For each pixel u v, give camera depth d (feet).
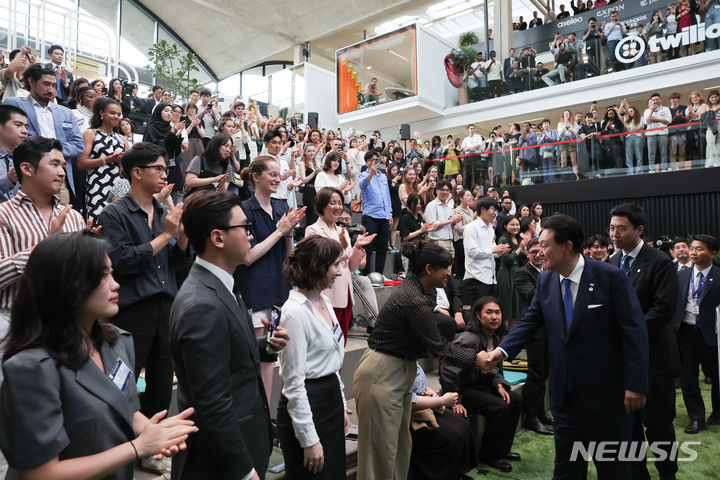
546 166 29.48
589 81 35.32
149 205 7.35
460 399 10.70
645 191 26.48
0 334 5.26
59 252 3.53
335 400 6.53
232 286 4.94
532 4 56.34
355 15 53.16
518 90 38.68
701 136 25.04
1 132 7.89
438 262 7.64
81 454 3.39
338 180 16.52
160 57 33.73
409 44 40.14
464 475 9.70
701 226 25.07
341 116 43.80
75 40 29.73
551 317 7.29
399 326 7.59
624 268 9.32
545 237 7.15
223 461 4.21
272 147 13.21
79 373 3.51
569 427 7.06
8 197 7.58
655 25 32.86
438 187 19.84
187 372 4.28
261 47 60.54
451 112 41.73
